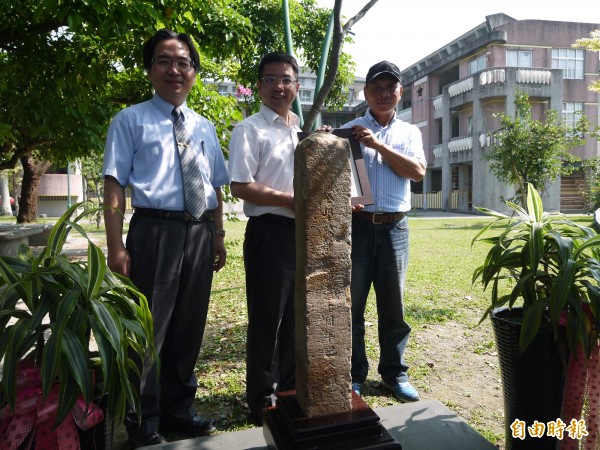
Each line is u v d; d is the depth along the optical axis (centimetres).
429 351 389
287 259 260
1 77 625
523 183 1555
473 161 2205
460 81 2283
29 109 642
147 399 243
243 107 805
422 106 2689
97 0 413
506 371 232
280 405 211
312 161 192
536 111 2195
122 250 235
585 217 1794
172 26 530
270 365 273
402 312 309
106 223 237
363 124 311
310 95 2752
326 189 195
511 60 2236
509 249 239
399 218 303
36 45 570
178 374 263
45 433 174
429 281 657
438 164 2567
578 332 202
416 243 1097
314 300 197
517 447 229
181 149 250
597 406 207
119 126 242
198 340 263
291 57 268
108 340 175
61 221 197
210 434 265
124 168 242
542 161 1522
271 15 820
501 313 254
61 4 424
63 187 2730
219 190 287
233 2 683
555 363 216
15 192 3120
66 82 593
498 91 2095
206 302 262
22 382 176
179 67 250
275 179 265
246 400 303
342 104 1085
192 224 249
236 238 1209
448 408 275
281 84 264
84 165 1725
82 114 677
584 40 1510
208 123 277
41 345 192
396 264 303
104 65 594
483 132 2123
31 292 176
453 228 1470
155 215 242
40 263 194
